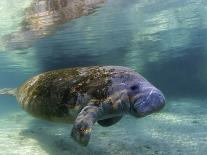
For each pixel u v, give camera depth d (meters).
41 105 6.23
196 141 6.99
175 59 25.92
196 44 22.89
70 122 5.94
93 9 11.02
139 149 6.46
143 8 12.12
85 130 4.95
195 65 24.81
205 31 18.72
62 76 6.29
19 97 7.39
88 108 5.30
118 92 5.51
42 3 9.55
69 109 5.71
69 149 6.61
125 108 5.56
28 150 6.63
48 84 6.31
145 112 5.33
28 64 23.83
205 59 24.95
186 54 25.39
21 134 8.30
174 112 12.82
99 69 6.05
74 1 9.58
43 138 7.74
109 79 5.68
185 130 8.50
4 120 12.12
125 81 5.67
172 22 15.49
